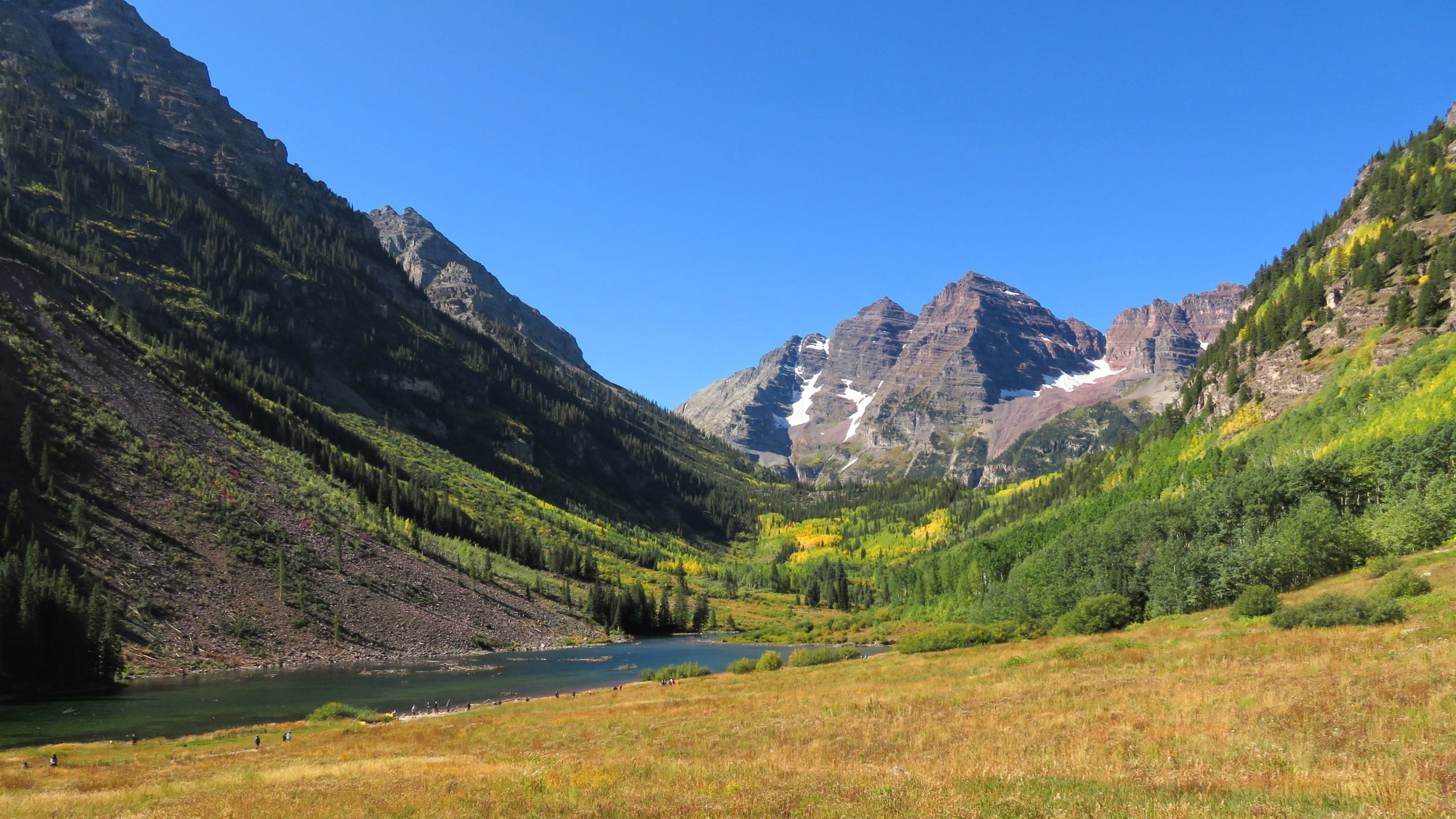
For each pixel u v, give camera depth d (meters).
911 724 35.44
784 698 52.12
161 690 76.88
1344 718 25.55
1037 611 111.44
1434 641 36.75
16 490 94.25
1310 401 168.38
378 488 187.00
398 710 71.25
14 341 120.75
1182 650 48.09
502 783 25.95
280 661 97.56
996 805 17.28
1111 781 19.94
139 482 113.81
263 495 133.88
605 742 39.88
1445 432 92.19
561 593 179.50
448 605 136.25
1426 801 15.52
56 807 26.97
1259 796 16.97
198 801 26.81
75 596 79.81
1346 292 194.88
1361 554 82.31
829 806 18.39
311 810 23.08
